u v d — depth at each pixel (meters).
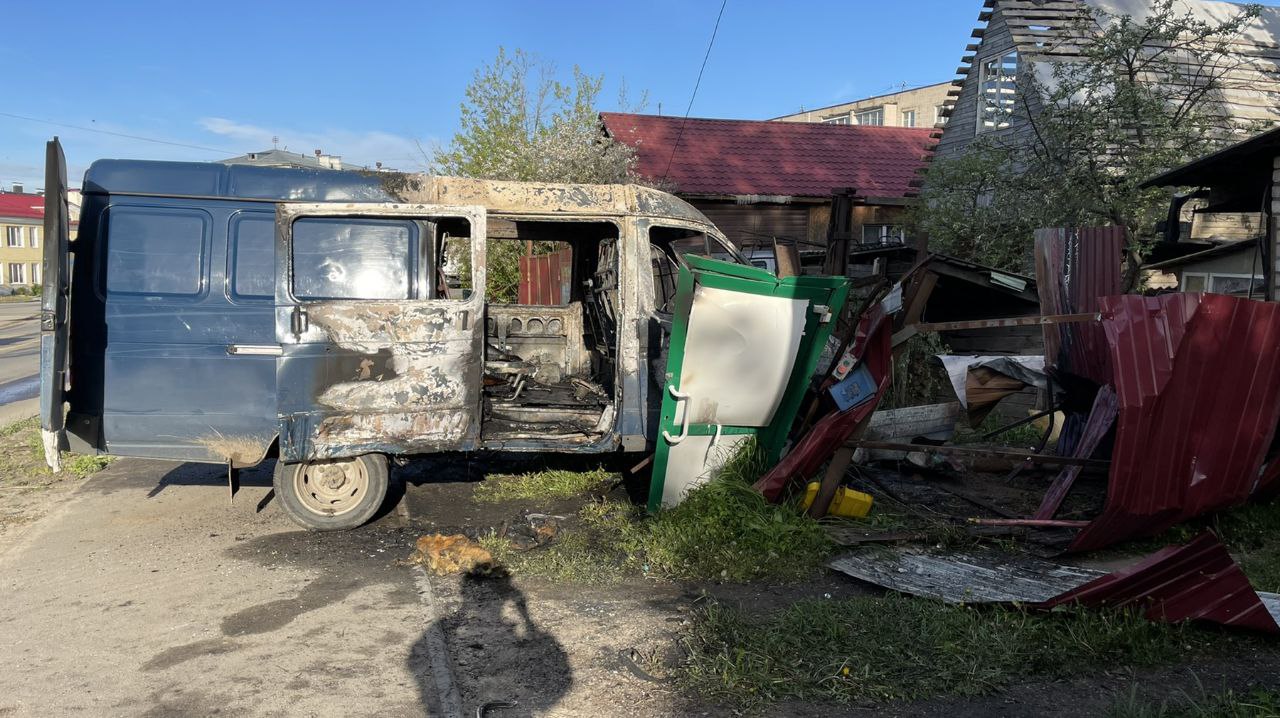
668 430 5.32
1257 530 5.25
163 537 5.50
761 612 4.28
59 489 6.65
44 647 3.87
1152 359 4.57
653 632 4.05
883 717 3.27
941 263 9.38
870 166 19.94
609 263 7.27
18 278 59.28
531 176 15.80
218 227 5.37
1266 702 3.26
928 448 5.50
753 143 20.08
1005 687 3.51
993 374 7.09
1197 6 16.02
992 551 5.18
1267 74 14.30
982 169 11.82
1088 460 5.21
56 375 4.91
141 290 5.29
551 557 5.03
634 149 17.91
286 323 5.35
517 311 7.99
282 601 4.43
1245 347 4.75
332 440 5.44
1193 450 4.80
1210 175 8.76
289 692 3.46
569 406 6.57
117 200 5.32
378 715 3.28
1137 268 10.15
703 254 6.84
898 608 4.20
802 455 5.49
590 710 3.33
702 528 5.11
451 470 7.27
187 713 3.28
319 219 5.48
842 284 5.31
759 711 3.31
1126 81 11.02
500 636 4.03
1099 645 3.79
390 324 5.48
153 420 5.29
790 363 5.41
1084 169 10.85
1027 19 14.91
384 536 5.55
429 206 5.55
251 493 6.59
